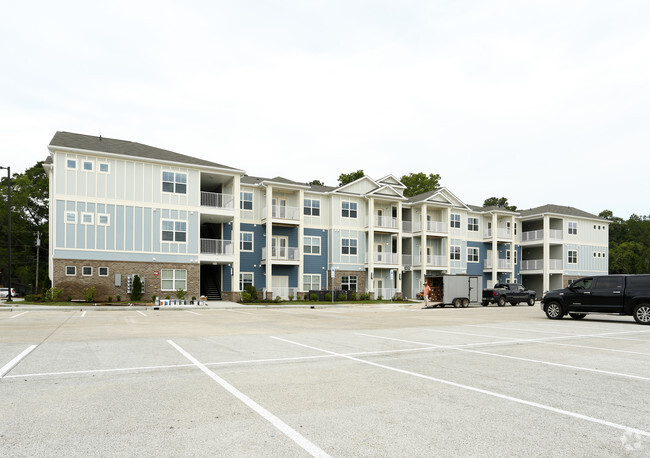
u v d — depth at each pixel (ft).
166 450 12.83
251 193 123.03
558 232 167.63
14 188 183.73
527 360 28.25
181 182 104.78
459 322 58.80
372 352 31.04
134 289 95.20
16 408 16.81
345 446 13.28
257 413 16.48
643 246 238.89
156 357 28.12
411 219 150.92
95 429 14.57
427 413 16.67
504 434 14.43
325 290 120.57
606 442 13.79
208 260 107.55
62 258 90.63
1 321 52.95
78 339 36.22
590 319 65.00
